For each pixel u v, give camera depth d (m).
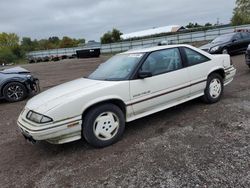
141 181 3.22
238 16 49.81
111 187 3.18
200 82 5.44
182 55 5.23
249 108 5.29
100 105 4.18
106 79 4.67
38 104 4.14
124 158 3.82
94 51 38.16
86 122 4.07
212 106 5.66
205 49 14.85
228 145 3.86
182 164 3.48
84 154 4.11
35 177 3.62
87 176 3.48
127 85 4.42
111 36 78.19
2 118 6.71
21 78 8.77
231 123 4.63
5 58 57.31
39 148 4.55
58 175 3.60
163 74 4.84
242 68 10.21
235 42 14.92
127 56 5.16
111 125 4.29
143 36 77.94
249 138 4.00
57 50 57.88
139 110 4.60
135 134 4.64
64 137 3.95
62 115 3.86
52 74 17.08
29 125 3.95
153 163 3.59
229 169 3.24
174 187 3.03
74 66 22.89
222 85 5.96
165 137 4.38
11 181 3.60
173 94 4.99
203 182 3.05
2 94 8.59
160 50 5.00
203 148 3.85
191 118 5.11
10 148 4.68
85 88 4.31
